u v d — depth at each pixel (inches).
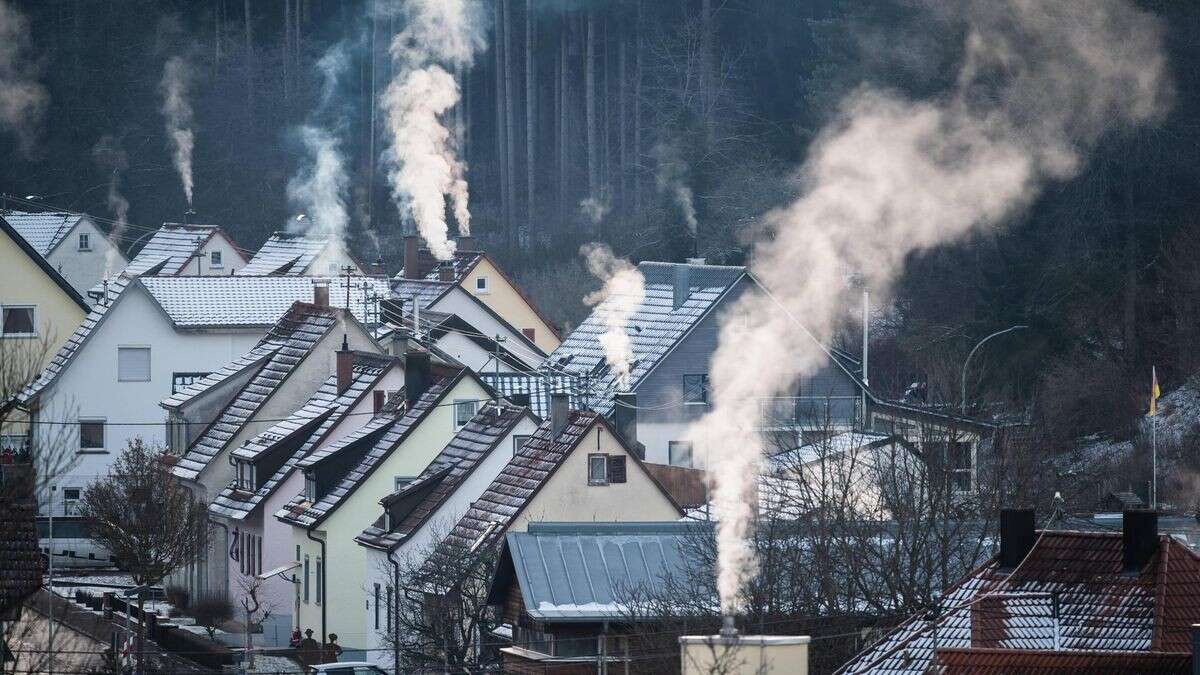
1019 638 3722.9
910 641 3905.0
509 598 5698.8
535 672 5300.2
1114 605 3779.5
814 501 5718.5
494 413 7716.5
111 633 6023.6
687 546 5526.6
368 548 7598.4
